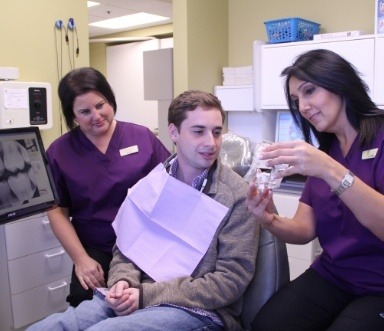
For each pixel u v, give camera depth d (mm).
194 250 1181
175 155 1350
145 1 4582
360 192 992
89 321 1126
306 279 1302
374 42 2268
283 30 2613
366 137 1186
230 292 1121
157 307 1092
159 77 3180
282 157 1009
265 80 2693
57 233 1642
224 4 3266
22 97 2365
